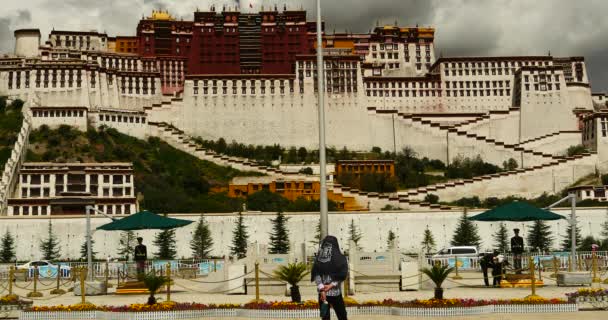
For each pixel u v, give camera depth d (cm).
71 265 8238
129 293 5400
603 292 3912
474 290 5072
